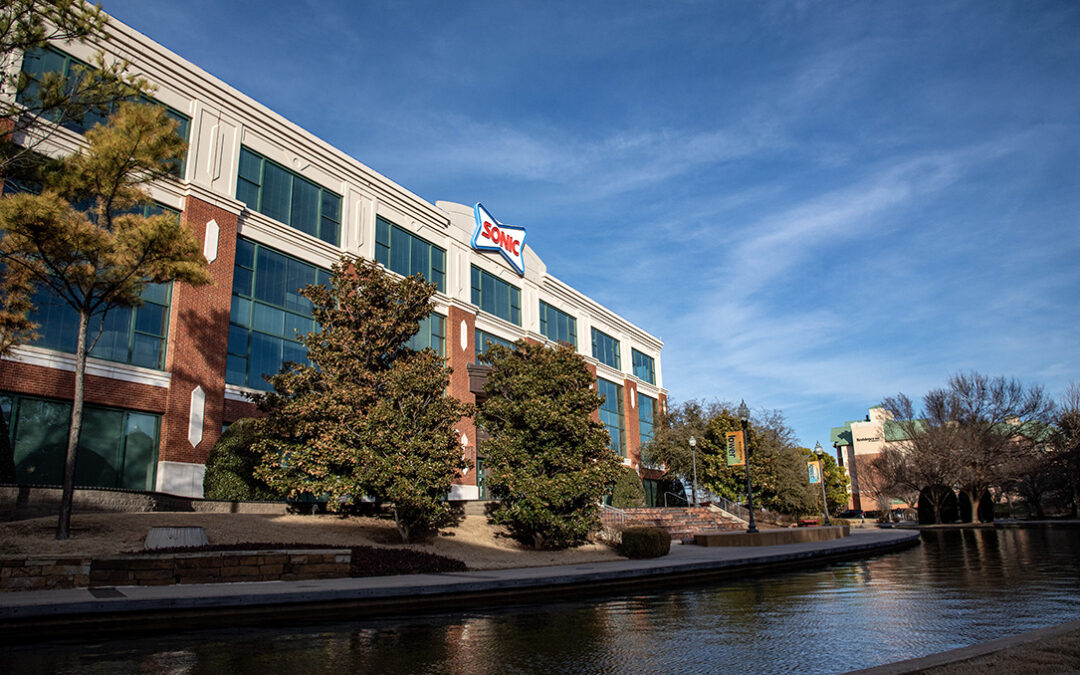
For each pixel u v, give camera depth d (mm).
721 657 7082
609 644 7902
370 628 9156
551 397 22781
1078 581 13625
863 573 16766
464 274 35719
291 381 19812
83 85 15047
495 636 8500
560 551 21453
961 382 57000
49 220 13492
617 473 22125
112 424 20188
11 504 15352
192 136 23469
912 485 57562
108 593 10219
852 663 6684
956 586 13258
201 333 22375
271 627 9242
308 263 27391
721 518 37000
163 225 14594
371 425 18281
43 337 19031
